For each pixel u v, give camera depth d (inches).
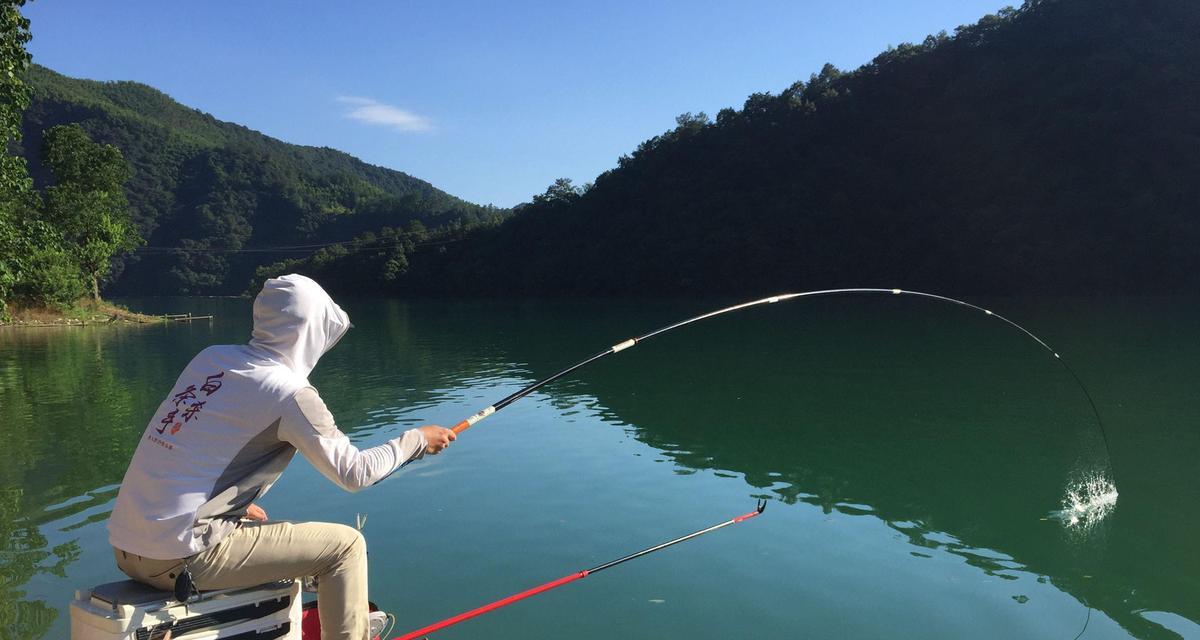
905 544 218.1
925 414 422.0
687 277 2684.5
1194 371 563.8
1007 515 244.8
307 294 93.3
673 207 2930.6
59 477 305.9
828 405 454.3
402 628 168.7
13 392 572.1
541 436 366.9
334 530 95.8
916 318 1188.5
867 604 179.5
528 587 189.8
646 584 190.9
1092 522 236.7
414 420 430.6
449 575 197.8
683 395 501.7
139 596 86.9
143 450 87.0
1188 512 245.6
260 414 86.0
